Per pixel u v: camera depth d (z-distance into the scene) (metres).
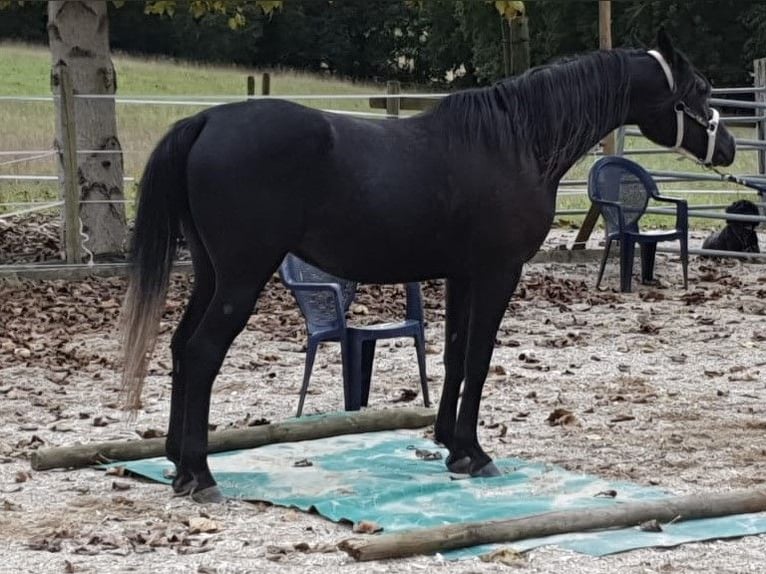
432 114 6.14
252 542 5.25
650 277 13.22
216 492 5.89
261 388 8.66
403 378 8.97
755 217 14.30
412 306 8.02
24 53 44.97
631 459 6.73
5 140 24.89
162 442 6.71
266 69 49.16
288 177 5.74
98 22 14.31
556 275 13.84
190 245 6.07
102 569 4.86
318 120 5.84
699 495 5.62
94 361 9.45
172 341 6.16
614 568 4.90
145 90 38.78
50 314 11.20
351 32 55.44
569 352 9.88
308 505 5.77
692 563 4.97
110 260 14.09
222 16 50.56
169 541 5.21
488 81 47.41
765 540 5.29
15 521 5.56
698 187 22.02
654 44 6.82
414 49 55.47
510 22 16.58
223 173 5.70
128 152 24.02
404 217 5.91
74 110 13.44
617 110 6.37
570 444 7.06
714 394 8.41
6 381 8.80
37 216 18.62
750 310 11.80
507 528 5.19
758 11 39.81
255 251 5.76
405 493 5.99
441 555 5.05
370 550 4.95
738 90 14.81
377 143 5.94
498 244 6.11
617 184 12.80
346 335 7.74
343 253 5.95
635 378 8.90
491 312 6.20
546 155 6.21
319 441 7.13
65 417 7.79
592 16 43.59
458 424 6.36
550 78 6.25
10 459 6.74
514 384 8.68
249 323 11.08
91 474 6.45
